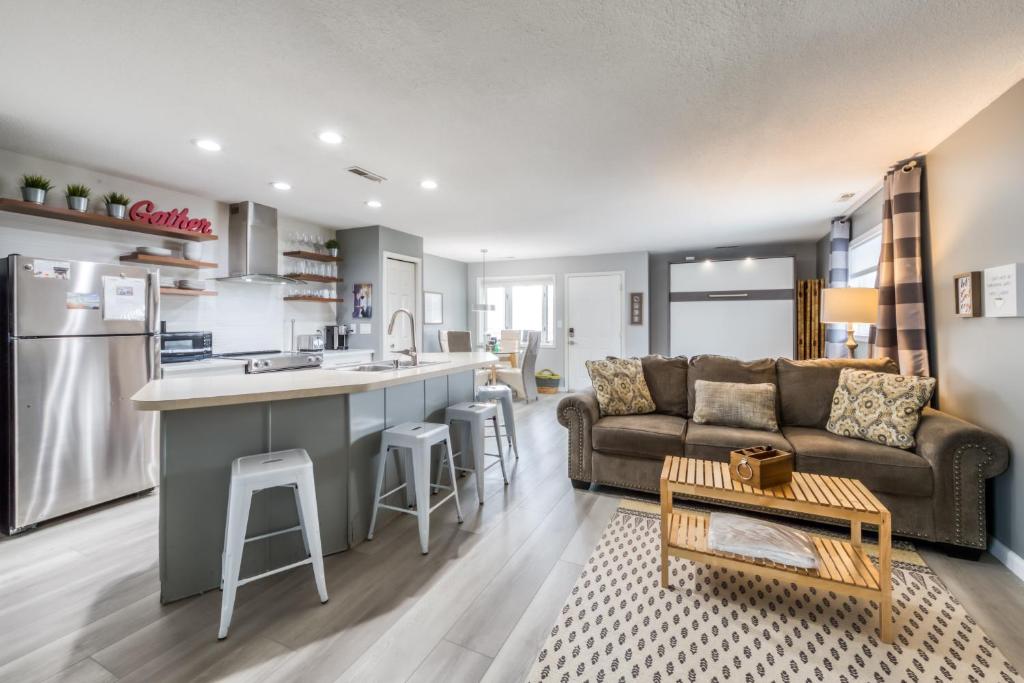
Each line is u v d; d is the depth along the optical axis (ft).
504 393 11.91
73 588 6.22
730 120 8.20
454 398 10.66
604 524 8.16
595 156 9.95
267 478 5.56
